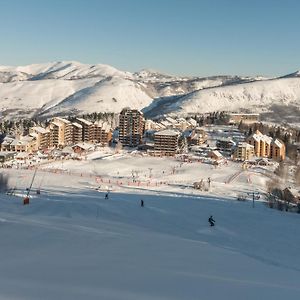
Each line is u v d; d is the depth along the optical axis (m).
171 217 71.38
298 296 20.05
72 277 21.30
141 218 67.56
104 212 71.44
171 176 186.62
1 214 50.47
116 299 17.70
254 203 117.81
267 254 44.47
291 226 68.75
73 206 75.44
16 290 18.03
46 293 17.91
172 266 26.14
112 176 183.38
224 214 80.25
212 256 31.77
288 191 128.12
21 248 29.05
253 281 23.36
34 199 87.62
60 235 34.81
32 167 198.25
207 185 152.75
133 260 27.08
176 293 19.34
